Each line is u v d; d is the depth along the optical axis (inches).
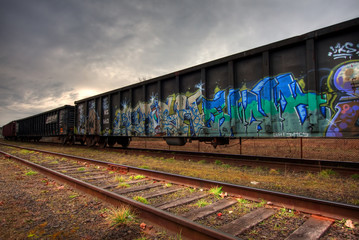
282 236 113.9
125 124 498.3
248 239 110.3
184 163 343.6
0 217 143.7
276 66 272.5
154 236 116.4
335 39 231.5
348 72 221.5
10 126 1512.1
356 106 215.5
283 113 263.0
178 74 379.2
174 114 387.9
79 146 714.8
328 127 230.7
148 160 383.9
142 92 457.7
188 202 164.2
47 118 944.3
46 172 269.6
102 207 158.4
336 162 286.2
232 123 305.3
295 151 488.4
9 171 302.4
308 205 142.5
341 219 128.6
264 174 259.4
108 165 304.7
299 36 249.1
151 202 166.6
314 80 237.1
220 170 283.6
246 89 297.4
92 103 623.8
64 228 128.0
